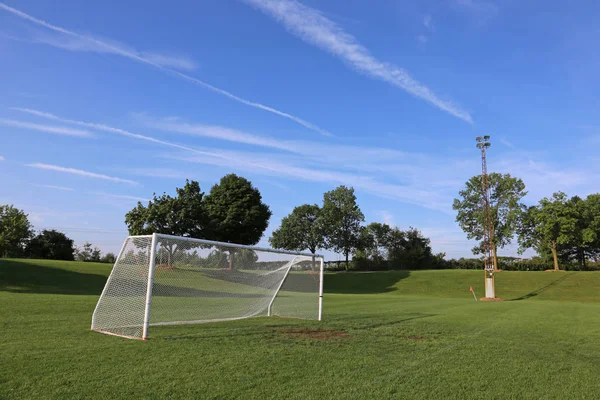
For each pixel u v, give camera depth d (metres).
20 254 60.72
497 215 61.91
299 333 11.00
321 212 81.81
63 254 66.06
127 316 10.62
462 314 17.83
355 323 13.55
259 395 5.51
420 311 19.20
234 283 13.98
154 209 42.31
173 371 6.49
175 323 11.44
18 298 17.19
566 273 51.47
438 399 5.61
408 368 7.23
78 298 18.83
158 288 12.03
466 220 64.56
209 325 12.30
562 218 56.50
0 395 5.08
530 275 51.53
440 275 54.16
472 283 48.62
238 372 6.57
